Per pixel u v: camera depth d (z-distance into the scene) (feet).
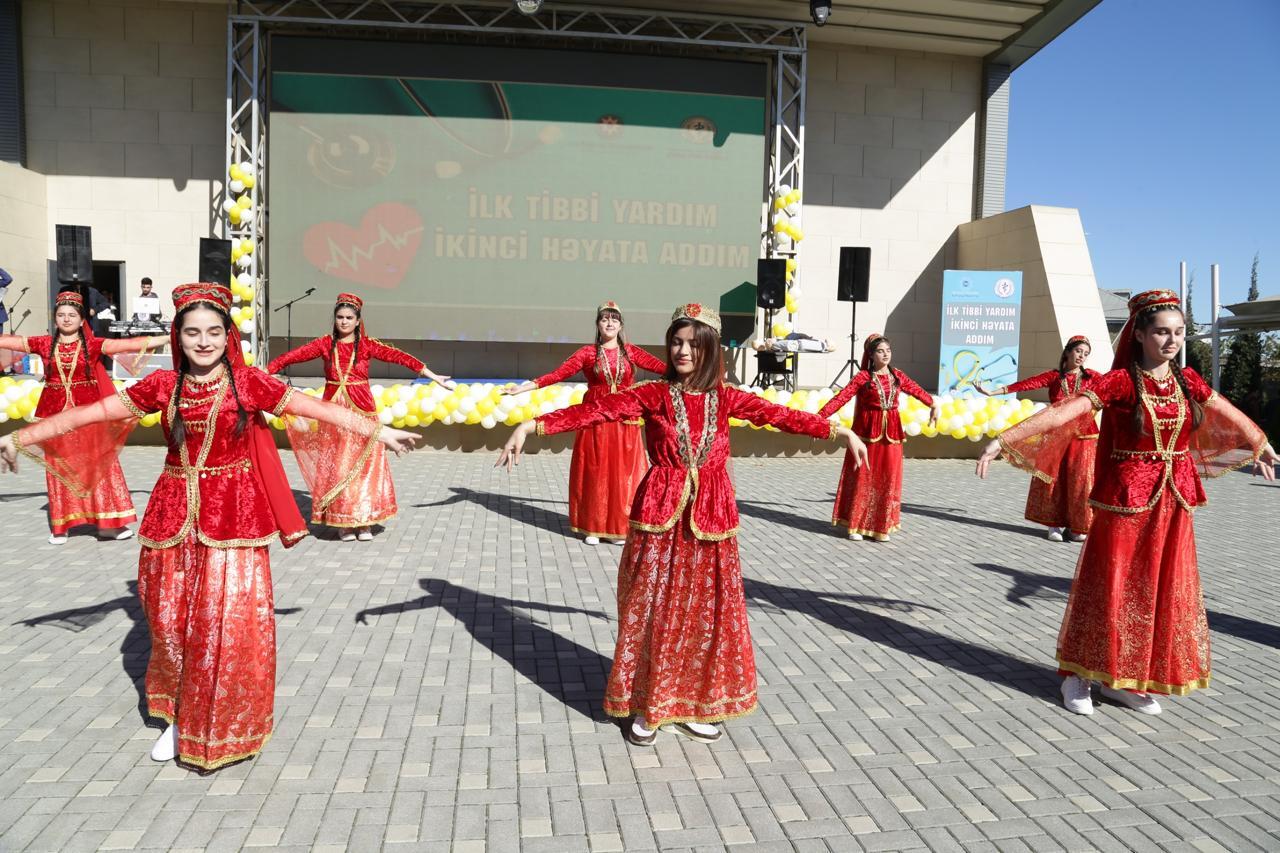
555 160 50.03
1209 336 45.32
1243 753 10.87
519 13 50.26
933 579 18.79
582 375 53.42
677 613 10.37
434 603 16.14
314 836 8.52
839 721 11.55
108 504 20.12
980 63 56.95
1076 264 50.44
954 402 37.40
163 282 50.52
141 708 11.34
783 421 10.61
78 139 49.78
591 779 9.80
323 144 48.01
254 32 46.83
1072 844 8.79
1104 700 12.50
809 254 56.18
